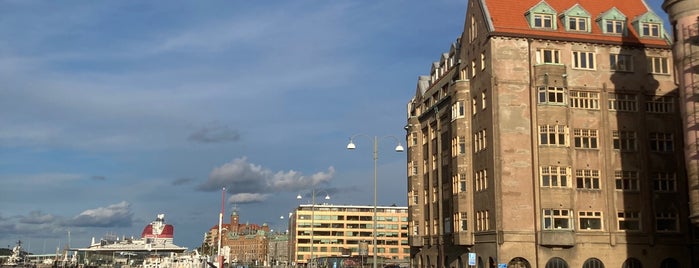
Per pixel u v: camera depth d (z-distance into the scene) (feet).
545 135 174.70
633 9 199.21
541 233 168.55
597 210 175.32
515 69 178.40
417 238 237.04
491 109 177.06
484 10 184.96
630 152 181.16
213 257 322.96
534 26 182.60
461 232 187.32
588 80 181.98
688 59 132.26
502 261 167.63
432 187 227.40
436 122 224.94
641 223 177.17
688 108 131.95
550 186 172.24
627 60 186.09
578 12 185.78
